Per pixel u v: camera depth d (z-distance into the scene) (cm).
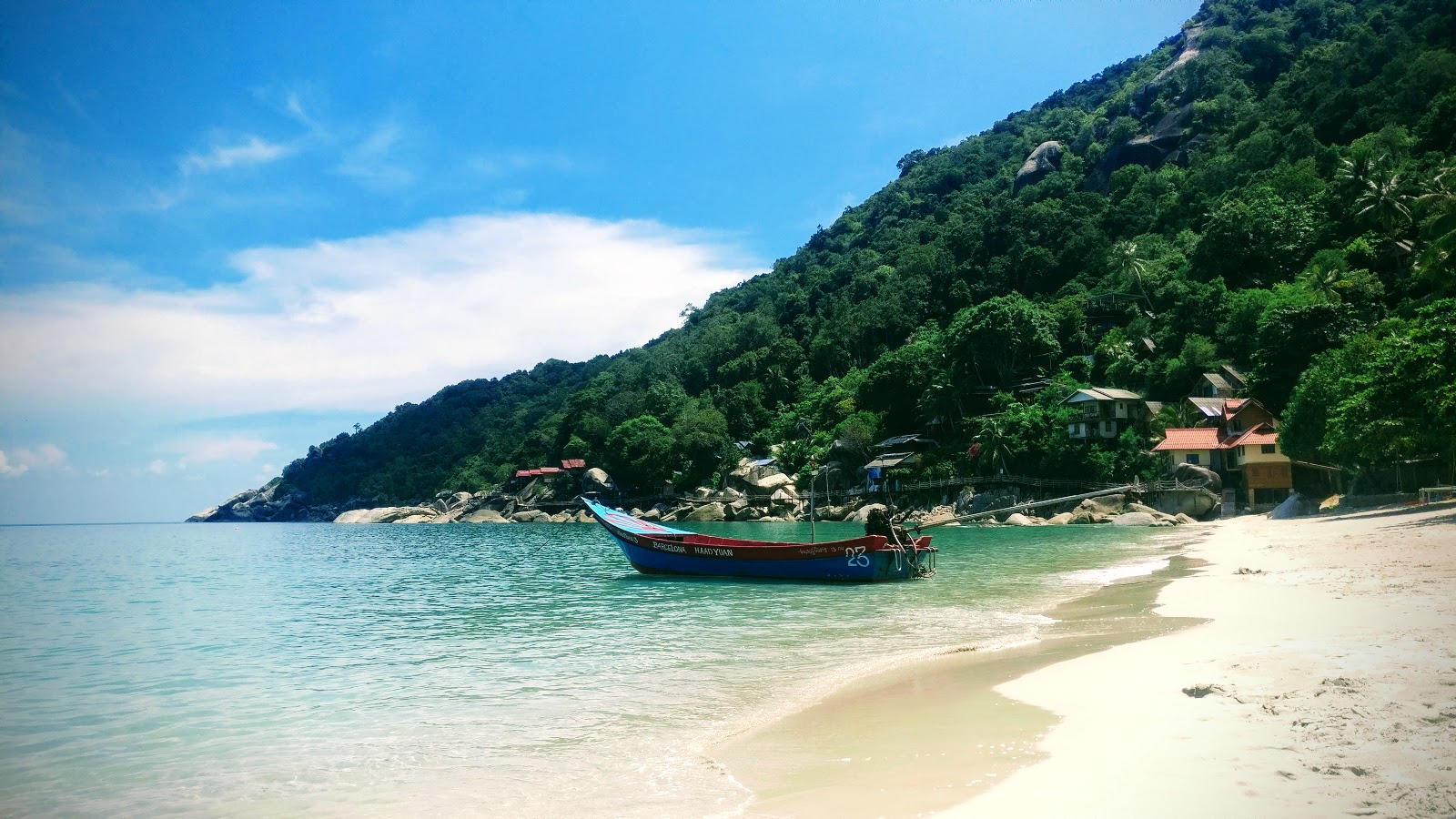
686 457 12181
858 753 884
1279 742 738
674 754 951
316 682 1492
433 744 1054
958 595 2416
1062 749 811
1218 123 12675
